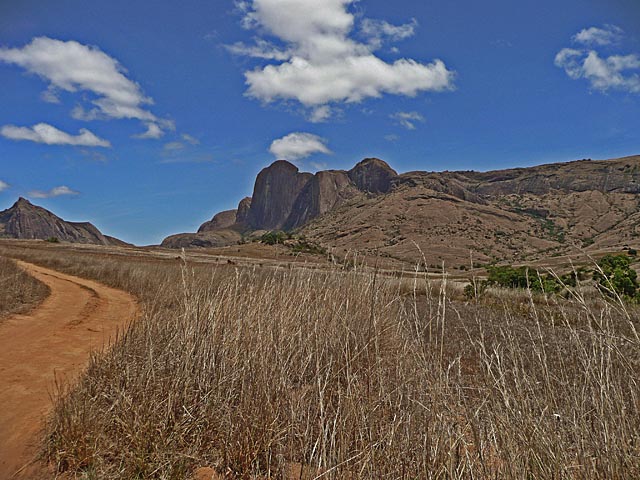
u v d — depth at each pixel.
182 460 4.74
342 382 5.67
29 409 6.39
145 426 5.01
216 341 6.62
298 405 5.11
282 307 6.93
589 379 3.81
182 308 7.72
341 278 7.59
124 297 19.80
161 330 7.64
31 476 4.73
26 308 15.30
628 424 3.52
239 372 5.98
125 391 5.84
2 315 13.75
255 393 5.34
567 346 4.80
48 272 32.72
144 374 6.02
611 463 3.30
